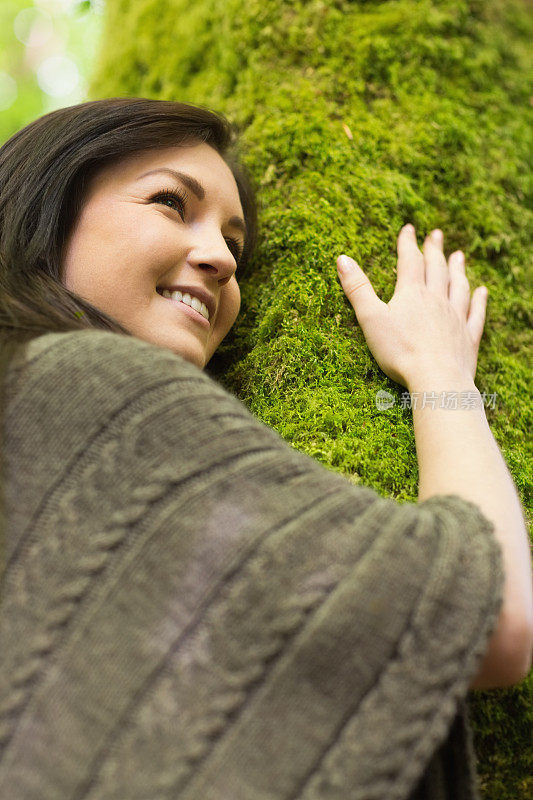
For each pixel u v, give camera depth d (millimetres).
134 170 718
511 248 892
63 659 532
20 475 562
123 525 544
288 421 751
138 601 536
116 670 529
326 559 537
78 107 733
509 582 582
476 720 679
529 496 763
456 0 973
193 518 544
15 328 623
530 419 816
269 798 514
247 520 544
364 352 775
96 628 533
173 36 1021
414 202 861
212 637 530
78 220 704
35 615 538
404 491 720
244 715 522
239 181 821
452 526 562
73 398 570
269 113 897
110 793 517
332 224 823
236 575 536
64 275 700
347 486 567
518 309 867
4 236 703
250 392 790
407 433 740
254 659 526
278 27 925
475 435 662
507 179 923
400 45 930
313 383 769
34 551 548
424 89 930
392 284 817
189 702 524
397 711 525
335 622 527
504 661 574
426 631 532
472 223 883
